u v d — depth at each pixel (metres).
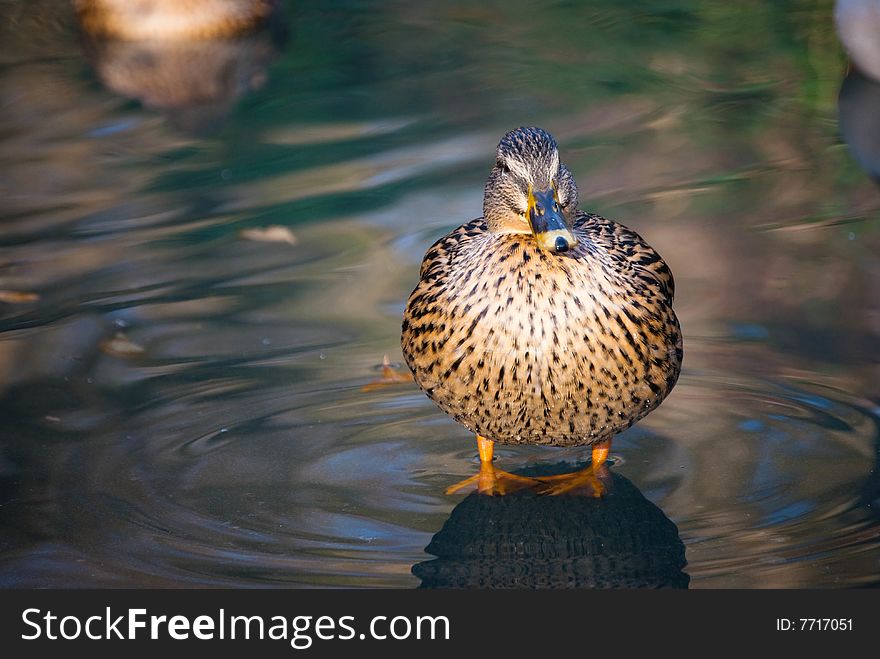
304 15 19.62
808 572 7.98
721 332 10.94
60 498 9.02
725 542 8.38
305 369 10.66
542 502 9.02
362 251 12.44
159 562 8.33
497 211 8.16
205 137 15.08
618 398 8.38
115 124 15.45
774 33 17.88
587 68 16.83
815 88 16.02
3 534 8.59
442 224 12.80
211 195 13.61
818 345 10.68
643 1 19.52
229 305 11.58
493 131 14.84
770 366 10.45
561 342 8.11
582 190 13.44
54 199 13.52
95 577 8.16
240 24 18.73
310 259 12.34
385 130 15.04
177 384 10.45
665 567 8.15
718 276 11.79
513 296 8.11
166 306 11.57
